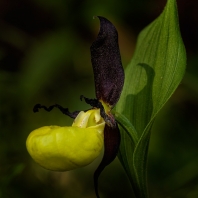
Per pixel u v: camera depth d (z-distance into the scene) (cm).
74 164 46
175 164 61
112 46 47
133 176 48
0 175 58
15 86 64
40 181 60
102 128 47
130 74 50
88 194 61
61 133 46
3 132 60
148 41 50
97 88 47
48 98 65
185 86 64
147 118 48
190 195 58
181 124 63
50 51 66
